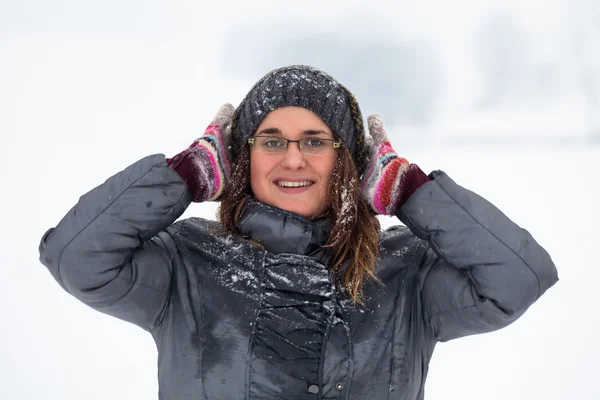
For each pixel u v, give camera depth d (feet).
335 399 10.72
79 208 10.66
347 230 11.87
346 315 11.10
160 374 11.41
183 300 11.29
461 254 10.88
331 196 12.22
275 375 10.63
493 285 10.64
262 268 11.38
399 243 12.28
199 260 11.60
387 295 11.44
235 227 12.22
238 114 12.89
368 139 13.30
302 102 12.01
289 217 11.80
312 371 10.70
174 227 12.34
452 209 11.03
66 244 10.44
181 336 11.09
